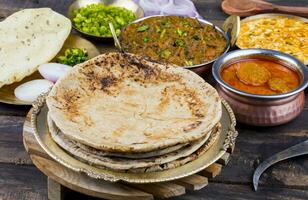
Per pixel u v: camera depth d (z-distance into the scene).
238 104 0.74
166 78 0.68
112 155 0.59
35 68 0.84
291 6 1.12
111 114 0.63
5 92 0.81
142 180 0.58
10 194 0.66
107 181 0.62
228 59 0.77
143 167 0.59
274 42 0.93
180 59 0.83
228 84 0.73
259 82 0.75
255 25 0.98
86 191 0.62
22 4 1.07
